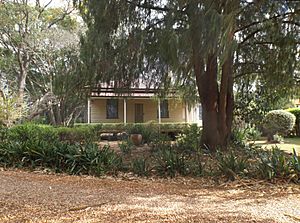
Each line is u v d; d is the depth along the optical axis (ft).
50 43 49.78
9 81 58.95
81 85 26.68
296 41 25.13
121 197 14.92
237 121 44.19
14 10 48.96
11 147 26.58
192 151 29.86
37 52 51.52
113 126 55.77
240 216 11.66
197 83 31.30
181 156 24.56
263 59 30.81
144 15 24.00
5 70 58.23
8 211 12.46
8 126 39.37
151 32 22.85
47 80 54.75
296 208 12.92
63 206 13.21
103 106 64.18
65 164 23.08
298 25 23.34
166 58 20.66
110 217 11.63
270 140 49.44
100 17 23.52
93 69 24.85
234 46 17.40
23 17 50.03
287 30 24.50
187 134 41.91
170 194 15.66
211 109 30.91
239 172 19.72
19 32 50.65
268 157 21.53
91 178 20.47
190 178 20.16
